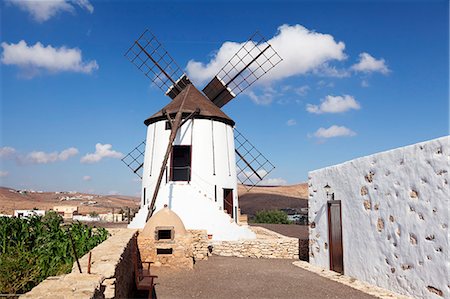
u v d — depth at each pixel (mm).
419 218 8992
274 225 31266
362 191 11320
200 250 16094
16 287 7078
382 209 10367
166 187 19625
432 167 8641
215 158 21609
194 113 21281
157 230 14031
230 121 23094
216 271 13359
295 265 14766
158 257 13812
